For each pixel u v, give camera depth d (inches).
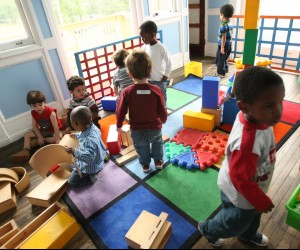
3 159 90.0
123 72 89.1
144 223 52.7
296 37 140.6
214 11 159.6
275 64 147.1
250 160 32.0
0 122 95.9
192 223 55.9
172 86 129.5
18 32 95.8
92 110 97.1
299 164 70.0
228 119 91.4
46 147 67.5
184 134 87.7
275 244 50.1
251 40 75.1
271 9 144.9
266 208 33.8
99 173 74.5
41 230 55.0
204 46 175.3
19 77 97.7
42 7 95.7
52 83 106.8
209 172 70.6
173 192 65.1
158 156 71.4
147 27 84.8
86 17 193.5
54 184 69.9
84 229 57.8
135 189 67.4
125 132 83.1
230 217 41.3
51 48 102.3
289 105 101.1
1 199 65.8
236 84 34.4
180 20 147.8
